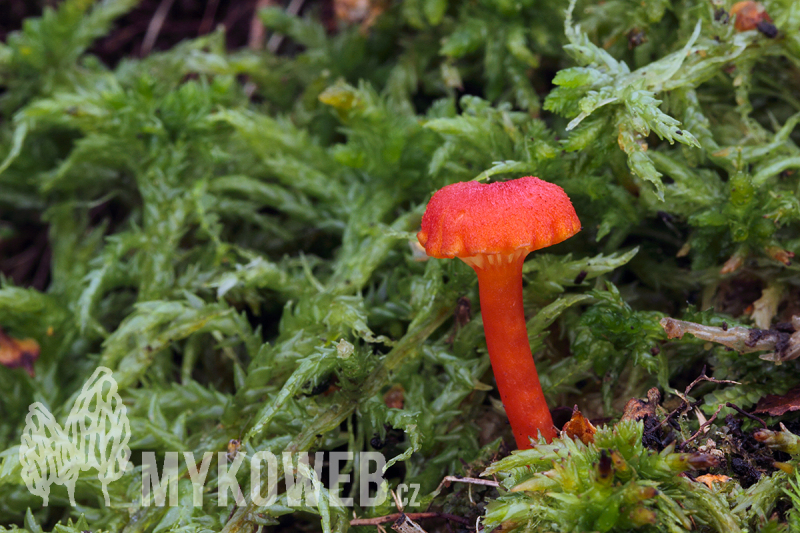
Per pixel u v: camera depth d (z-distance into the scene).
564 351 0.19
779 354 0.17
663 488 0.16
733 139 0.19
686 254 0.19
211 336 0.20
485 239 0.16
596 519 0.16
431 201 0.16
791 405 0.17
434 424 0.18
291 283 0.20
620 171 0.19
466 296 0.19
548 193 0.16
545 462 0.17
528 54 0.20
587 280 0.19
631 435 0.16
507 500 0.16
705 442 0.17
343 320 0.18
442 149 0.19
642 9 0.19
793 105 0.19
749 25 0.18
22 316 0.20
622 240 0.19
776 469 0.17
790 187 0.18
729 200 0.18
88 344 0.20
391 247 0.19
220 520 0.17
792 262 0.18
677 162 0.18
